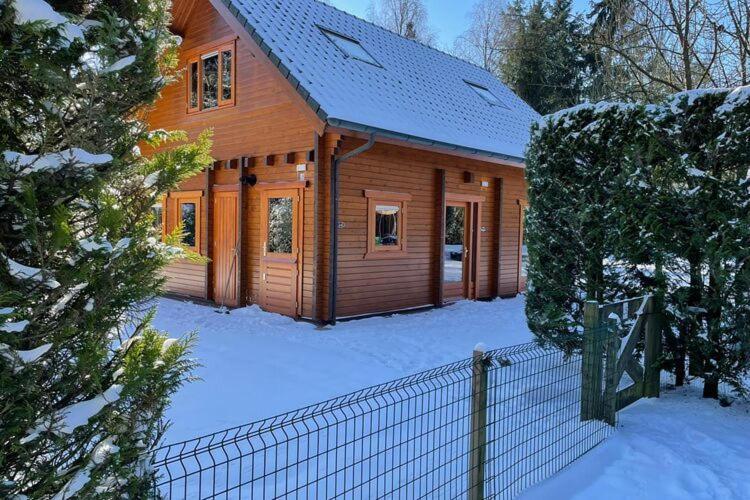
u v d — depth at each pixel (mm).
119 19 1703
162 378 1793
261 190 9453
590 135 5250
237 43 9781
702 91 4578
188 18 10734
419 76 12234
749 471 3480
